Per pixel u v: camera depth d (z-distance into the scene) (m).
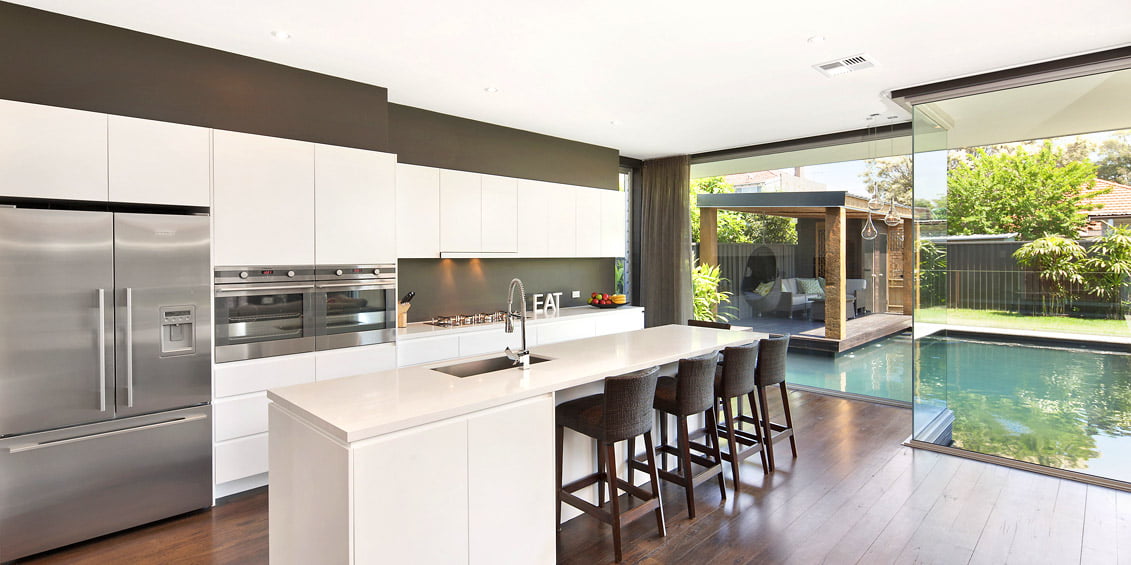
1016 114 3.90
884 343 5.57
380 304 4.13
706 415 3.71
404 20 3.11
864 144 5.66
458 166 5.21
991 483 3.62
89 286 2.86
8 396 2.66
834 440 4.51
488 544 2.31
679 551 2.79
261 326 3.54
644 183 7.38
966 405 4.19
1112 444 3.59
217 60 3.57
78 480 2.87
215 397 3.34
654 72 3.96
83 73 3.13
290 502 2.25
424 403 2.21
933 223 4.32
